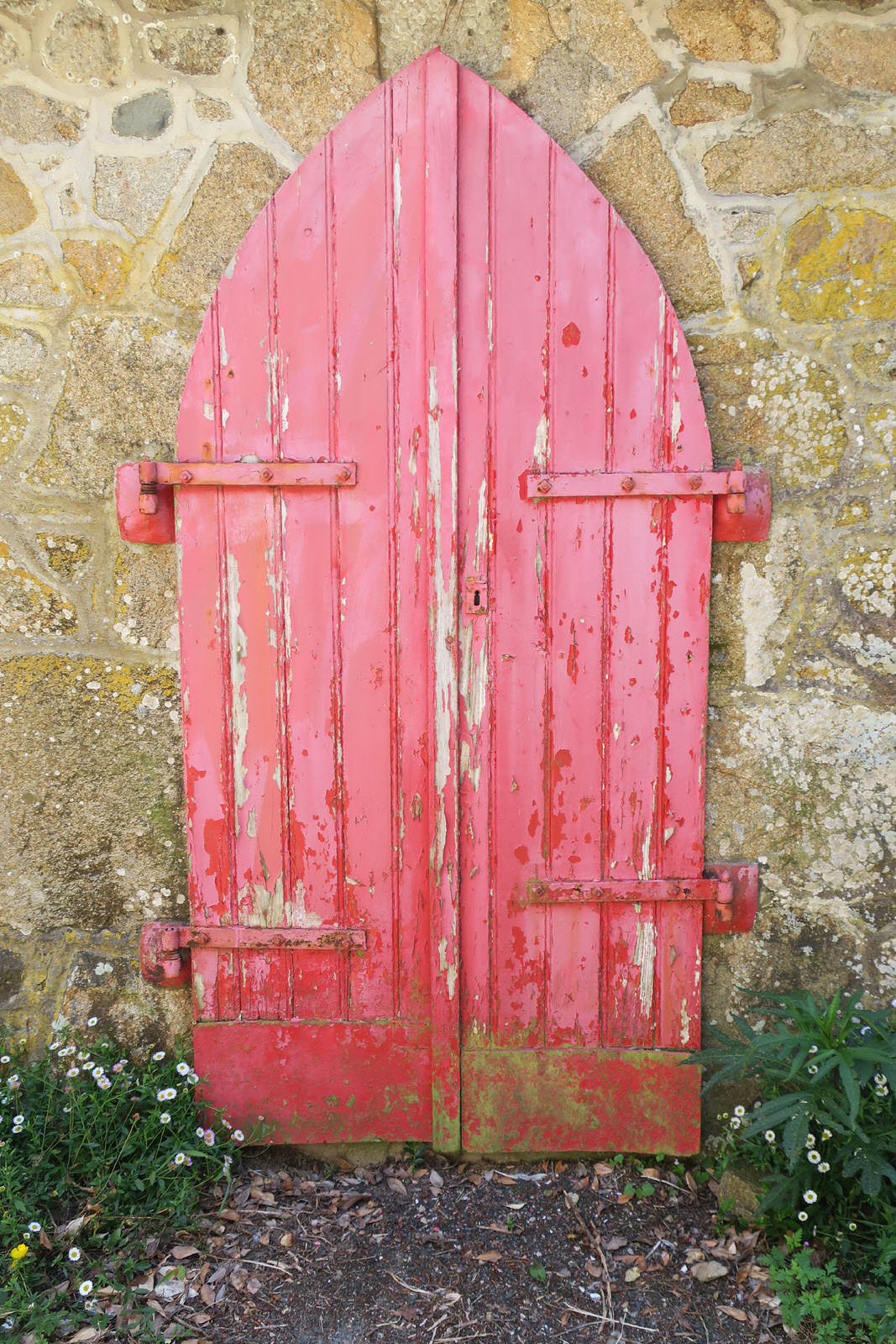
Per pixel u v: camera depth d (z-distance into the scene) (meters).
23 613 2.17
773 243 2.05
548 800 2.16
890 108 2.01
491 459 2.08
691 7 1.99
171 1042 2.29
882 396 2.06
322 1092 2.25
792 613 2.13
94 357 2.11
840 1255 1.91
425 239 2.02
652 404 2.05
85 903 2.24
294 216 2.03
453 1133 2.23
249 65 2.04
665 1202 2.15
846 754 2.14
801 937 2.19
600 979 2.21
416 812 2.18
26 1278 1.81
